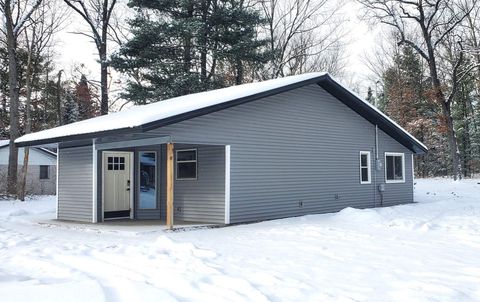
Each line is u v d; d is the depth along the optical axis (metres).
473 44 31.59
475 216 12.99
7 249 8.84
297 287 5.54
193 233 10.80
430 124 39.75
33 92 37.75
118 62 26.56
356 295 5.22
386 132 18.20
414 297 5.11
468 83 38.78
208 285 5.61
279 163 14.06
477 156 41.81
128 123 10.77
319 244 8.86
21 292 5.09
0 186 23.56
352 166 16.70
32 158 29.55
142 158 14.46
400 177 18.83
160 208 14.28
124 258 7.48
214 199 12.92
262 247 8.59
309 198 14.95
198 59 28.25
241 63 29.95
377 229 10.96
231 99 12.26
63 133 13.03
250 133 13.29
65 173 14.94
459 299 5.08
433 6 28.88
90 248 8.55
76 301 4.76
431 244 8.78
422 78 41.50
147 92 27.03
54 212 17.56
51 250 8.42
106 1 28.03
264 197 13.54
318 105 15.55
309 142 15.12
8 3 23.47
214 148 13.05
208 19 27.14
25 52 33.25
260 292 5.27
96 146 13.45
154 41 26.19
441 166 42.94
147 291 5.22
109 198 14.02
